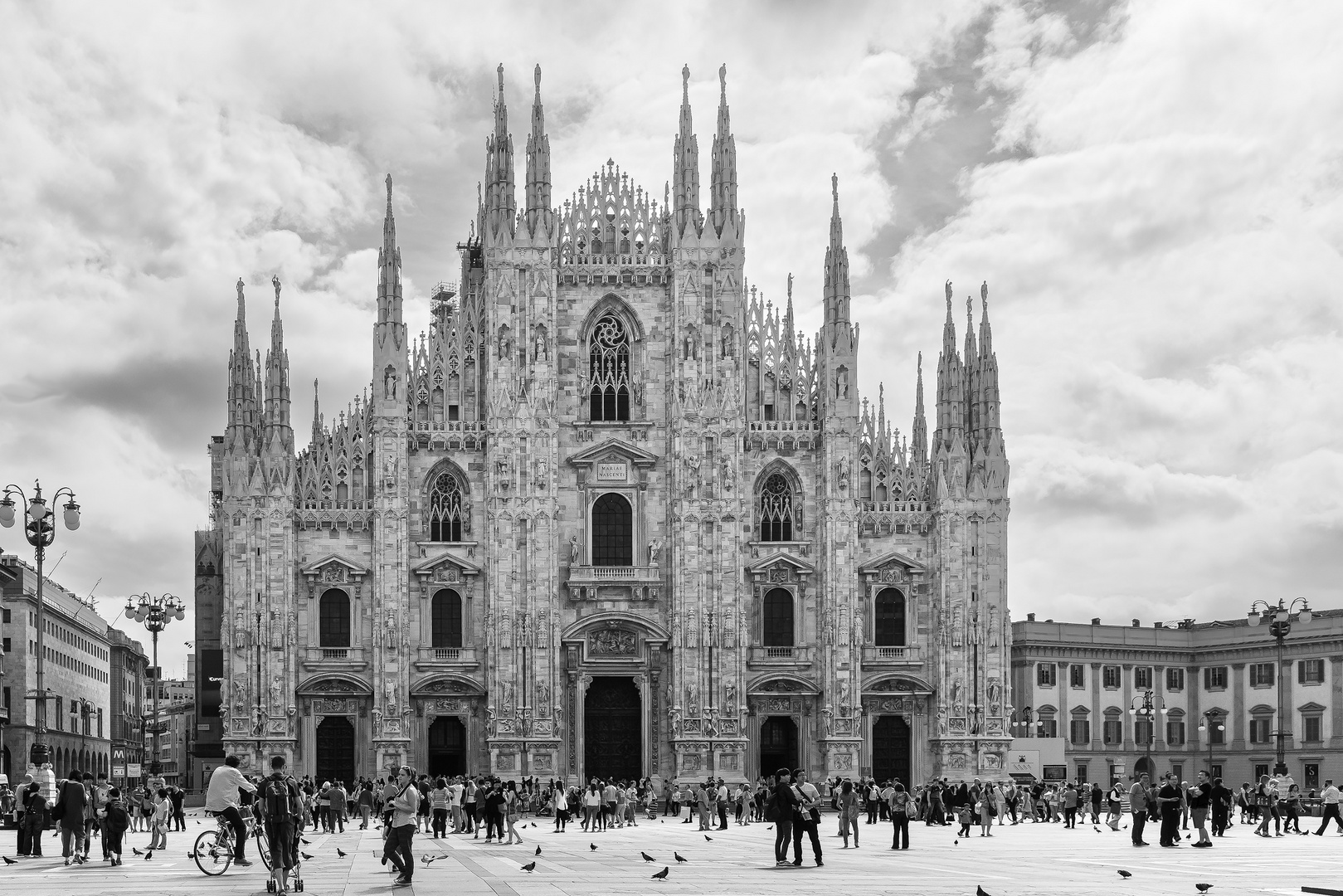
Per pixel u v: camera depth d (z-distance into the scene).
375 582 119.12
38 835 59.94
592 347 123.56
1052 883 47.00
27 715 177.88
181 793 87.06
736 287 122.31
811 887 45.25
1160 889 44.75
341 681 118.75
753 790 111.56
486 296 122.19
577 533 121.56
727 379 121.50
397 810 45.72
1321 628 150.88
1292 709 153.75
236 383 120.75
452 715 119.81
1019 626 157.25
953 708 120.31
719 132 123.94
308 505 120.06
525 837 80.25
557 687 118.81
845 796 69.69
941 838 79.38
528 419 120.31
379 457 119.69
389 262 121.25
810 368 124.81
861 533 123.19
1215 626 164.00
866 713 121.88
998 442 123.25
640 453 121.62
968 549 121.88
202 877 48.19
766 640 122.00
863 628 122.25
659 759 120.19
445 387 122.75
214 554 142.75
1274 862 57.09
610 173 125.25
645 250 124.44
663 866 55.03
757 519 123.00
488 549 120.00
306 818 79.12
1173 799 67.62
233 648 117.44
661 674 120.62
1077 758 158.12
